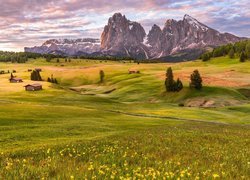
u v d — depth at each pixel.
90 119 64.94
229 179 11.85
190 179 11.30
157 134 31.25
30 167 12.58
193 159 16.31
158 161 14.93
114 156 15.88
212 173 12.52
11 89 180.50
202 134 31.30
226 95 159.88
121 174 11.77
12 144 29.31
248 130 42.09
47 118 61.69
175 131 35.88
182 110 112.62
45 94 163.38
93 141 23.88
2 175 11.13
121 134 34.25
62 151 17.19
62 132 41.06
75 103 129.75
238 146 22.77
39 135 37.69
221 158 17.05
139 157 16.17
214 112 109.38
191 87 170.50
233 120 87.25
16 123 51.47
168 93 173.50
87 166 13.00
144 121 67.94
